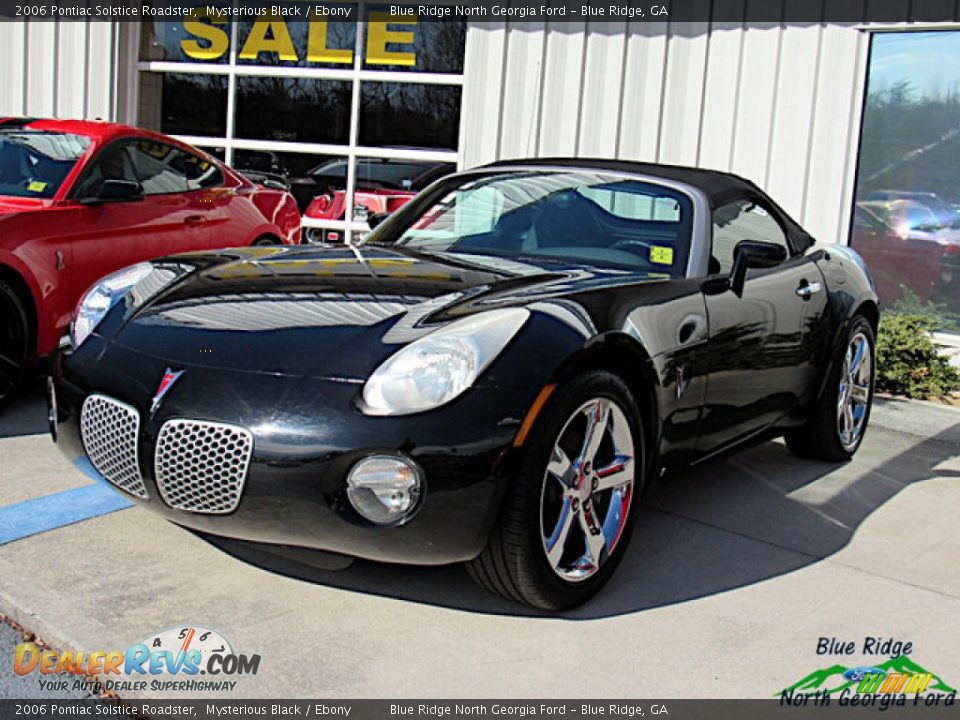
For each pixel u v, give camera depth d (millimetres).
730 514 4145
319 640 2891
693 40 7641
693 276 3785
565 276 3578
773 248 3877
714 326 3709
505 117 8242
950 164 7117
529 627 3041
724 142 7625
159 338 3141
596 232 4035
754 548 3783
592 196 4164
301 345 2982
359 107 9156
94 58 9328
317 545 2867
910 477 4809
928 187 7195
